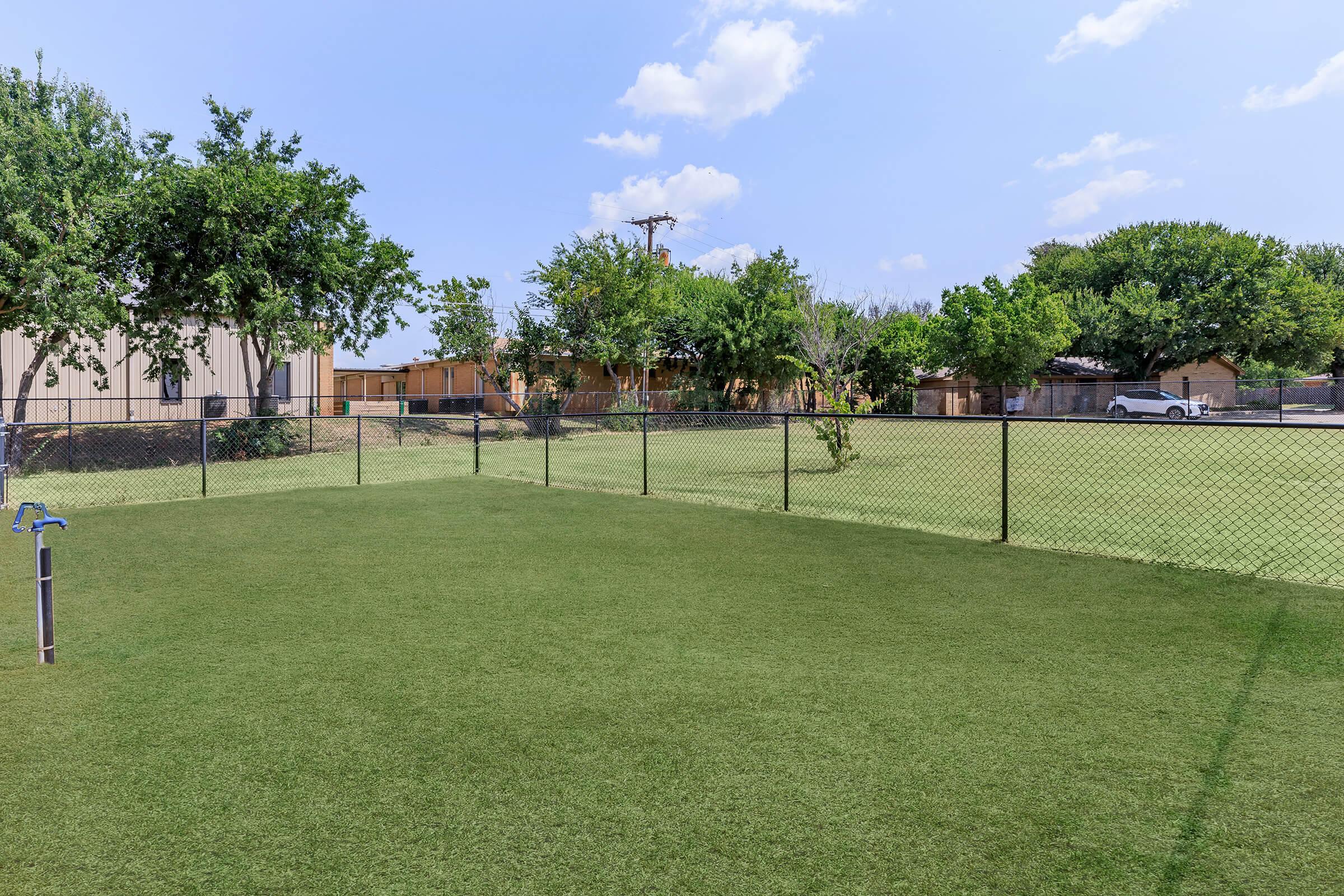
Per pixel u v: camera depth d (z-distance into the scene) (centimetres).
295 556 666
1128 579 565
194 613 490
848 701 340
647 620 469
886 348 3525
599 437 2425
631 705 337
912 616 473
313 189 1850
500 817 246
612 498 1034
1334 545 694
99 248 1652
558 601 514
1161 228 4284
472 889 208
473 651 412
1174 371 4356
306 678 374
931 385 4228
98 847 230
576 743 299
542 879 212
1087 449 1795
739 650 411
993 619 464
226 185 1734
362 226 2014
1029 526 798
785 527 796
